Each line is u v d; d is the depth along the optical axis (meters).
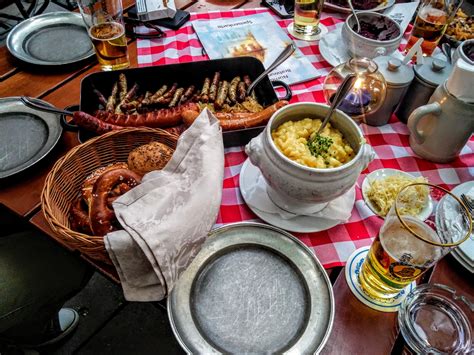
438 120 0.85
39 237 1.05
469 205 0.77
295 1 1.21
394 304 0.68
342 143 0.76
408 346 0.65
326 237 0.77
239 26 1.26
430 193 0.79
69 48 1.16
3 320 0.91
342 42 1.21
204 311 0.64
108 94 1.03
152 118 0.90
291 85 1.09
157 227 0.61
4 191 0.82
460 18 1.28
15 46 1.13
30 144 0.90
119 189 0.75
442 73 0.92
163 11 1.23
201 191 0.67
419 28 1.11
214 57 1.15
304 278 0.68
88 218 0.72
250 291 0.67
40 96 1.02
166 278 0.60
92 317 1.40
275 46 1.20
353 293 0.69
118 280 0.71
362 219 0.80
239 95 1.00
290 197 0.72
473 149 0.96
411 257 0.60
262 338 0.62
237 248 0.71
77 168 0.81
